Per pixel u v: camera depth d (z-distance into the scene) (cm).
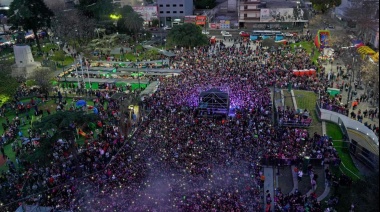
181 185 3272
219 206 2939
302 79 6184
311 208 2978
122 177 3428
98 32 9544
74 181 3409
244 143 4000
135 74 6800
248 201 3075
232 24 11100
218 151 3822
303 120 4625
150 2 12925
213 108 5047
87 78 6869
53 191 3272
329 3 10469
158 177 3409
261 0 11950
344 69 6812
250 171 3531
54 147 4091
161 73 6775
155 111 5016
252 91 5538
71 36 9012
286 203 3111
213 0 13238
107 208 3006
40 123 3678
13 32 10594
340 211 2998
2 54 9131
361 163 3591
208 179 3366
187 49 8719
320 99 5278
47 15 9181
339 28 8456
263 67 6694
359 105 5081
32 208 3083
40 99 6166
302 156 3781
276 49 8206
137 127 4619
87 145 4225
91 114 3891
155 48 8606
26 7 8731
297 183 3491
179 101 5312
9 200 3244
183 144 3962
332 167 3681
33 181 3516
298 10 10638
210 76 6197
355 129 4300
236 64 6894
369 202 2102
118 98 5516
